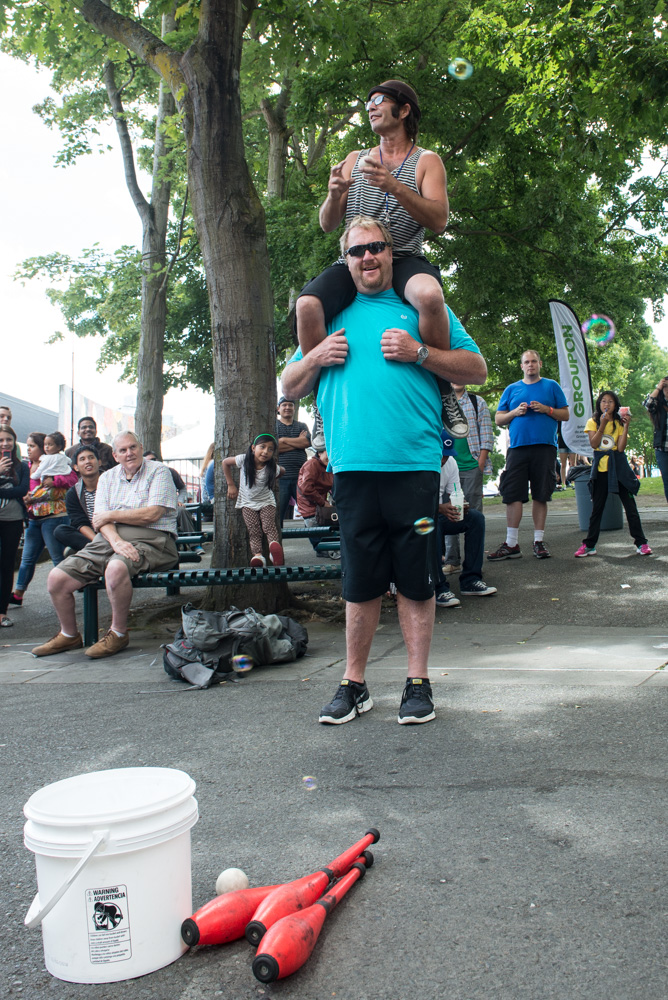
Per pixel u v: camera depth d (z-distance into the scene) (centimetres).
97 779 183
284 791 267
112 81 1683
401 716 334
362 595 352
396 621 602
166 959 169
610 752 279
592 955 165
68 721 383
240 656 458
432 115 1559
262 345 645
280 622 490
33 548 843
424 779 268
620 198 1920
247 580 543
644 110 974
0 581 733
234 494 639
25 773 306
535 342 2006
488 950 169
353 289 356
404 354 339
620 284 1820
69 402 2012
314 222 1623
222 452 646
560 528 1006
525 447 783
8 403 1764
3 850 237
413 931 178
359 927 181
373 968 166
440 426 361
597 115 1080
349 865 201
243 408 642
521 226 1709
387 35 1599
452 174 1708
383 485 346
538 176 1673
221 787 276
